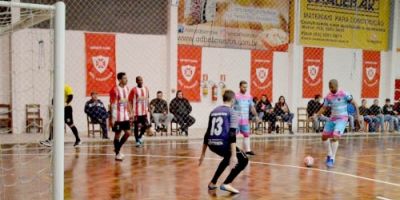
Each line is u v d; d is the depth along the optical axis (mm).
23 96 14258
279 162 10305
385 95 20578
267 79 18172
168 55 16438
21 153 10305
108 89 15883
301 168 9594
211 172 8852
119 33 15977
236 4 17531
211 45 17203
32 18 4691
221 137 6973
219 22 17297
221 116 6977
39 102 14320
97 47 15703
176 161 10078
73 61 15445
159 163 9789
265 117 15938
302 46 18688
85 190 7184
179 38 16703
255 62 17953
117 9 15930
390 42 20484
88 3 15578
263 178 8438
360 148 13172
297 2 18375
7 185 7172
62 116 4172
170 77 16422
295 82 18516
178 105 14711
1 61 14172
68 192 7023
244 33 17750
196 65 16969
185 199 6727
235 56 17625
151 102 14711
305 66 18766
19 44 14078
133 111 12055
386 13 20391
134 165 9492
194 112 17047
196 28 16953
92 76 15664
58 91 4137
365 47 20000
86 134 14695
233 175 7176
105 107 15352
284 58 18484
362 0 19797
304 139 14883
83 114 15594
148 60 16359
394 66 20531
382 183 8242
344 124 9773
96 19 15711
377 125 17734
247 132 11008
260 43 18031
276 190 7473
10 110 13977
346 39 19562
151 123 14609
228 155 7039
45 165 8852
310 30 18797
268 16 18109
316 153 11789
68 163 9617
